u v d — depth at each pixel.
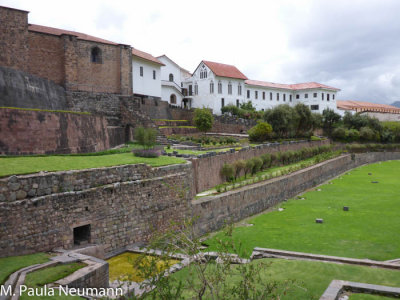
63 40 35.19
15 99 24.36
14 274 10.93
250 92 78.56
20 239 13.02
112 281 13.51
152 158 24.06
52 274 11.41
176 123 52.50
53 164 16.86
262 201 30.94
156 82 54.56
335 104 91.12
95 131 26.38
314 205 30.31
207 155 30.75
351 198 32.66
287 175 37.69
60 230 14.42
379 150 73.12
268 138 54.50
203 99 71.00
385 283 12.37
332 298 9.97
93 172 16.25
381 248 17.94
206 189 30.03
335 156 56.66
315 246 18.88
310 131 67.94
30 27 36.12
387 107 107.81
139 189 18.52
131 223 17.91
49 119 20.94
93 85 38.28
